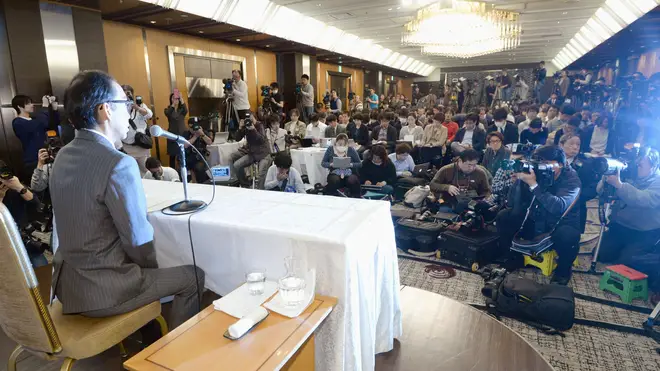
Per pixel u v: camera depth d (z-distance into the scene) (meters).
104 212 1.20
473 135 5.90
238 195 1.88
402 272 3.03
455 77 20.62
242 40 8.59
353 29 9.86
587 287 2.74
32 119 4.59
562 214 2.71
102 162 1.18
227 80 7.40
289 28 8.48
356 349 1.27
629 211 2.76
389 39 11.48
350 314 1.23
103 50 5.87
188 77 7.91
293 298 1.17
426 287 2.76
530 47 13.69
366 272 1.35
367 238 1.37
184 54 7.74
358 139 6.68
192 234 1.50
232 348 0.98
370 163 4.78
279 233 1.30
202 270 1.50
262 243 1.35
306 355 1.15
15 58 4.92
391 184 4.68
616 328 2.21
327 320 1.25
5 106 4.87
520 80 18.31
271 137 6.11
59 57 5.33
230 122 7.22
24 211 2.60
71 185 1.18
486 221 3.45
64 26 5.36
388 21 8.93
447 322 1.89
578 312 2.39
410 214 3.79
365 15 8.31
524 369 1.54
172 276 1.37
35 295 1.10
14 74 4.93
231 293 1.27
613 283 2.65
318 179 5.34
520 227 2.99
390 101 15.54
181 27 7.06
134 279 1.26
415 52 14.49
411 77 21.80
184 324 1.10
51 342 1.14
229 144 6.06
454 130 7.57
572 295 2.23
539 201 2.75
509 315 2.33
